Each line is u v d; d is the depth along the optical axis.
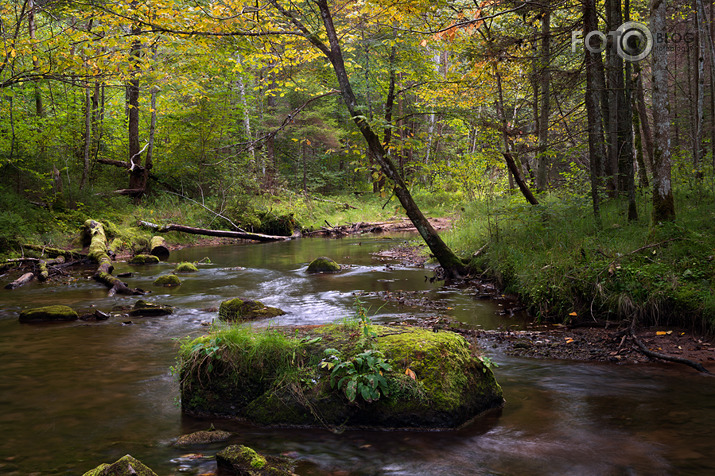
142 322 7.70
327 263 12.48
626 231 8.87
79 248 15.94
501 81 13.22
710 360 5.45
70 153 21.06
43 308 7.92
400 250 16.48
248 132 26.52
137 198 22.14
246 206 22.62
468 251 11.76
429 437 3.85
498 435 3.85
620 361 5.61
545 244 9.58
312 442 3.81
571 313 7.11
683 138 19.53
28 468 3.39
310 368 4.32
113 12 9.57
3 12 12.91
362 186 36.50
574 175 14.09
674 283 6.66
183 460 3.52
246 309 7.88
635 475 3.20
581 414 4.20
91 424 4.14
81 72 12.18
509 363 5.61
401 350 4.29
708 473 3.20
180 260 15.51
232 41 10.49
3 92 16.52
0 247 13.77
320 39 11.05
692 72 19.17
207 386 4.41
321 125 31.83
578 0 10.42
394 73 21.64
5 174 17.77
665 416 4.10
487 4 8.25
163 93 22.55
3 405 4.52
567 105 14.31
